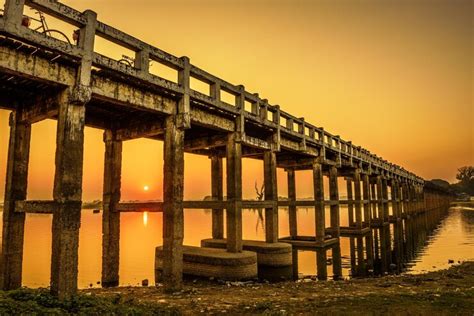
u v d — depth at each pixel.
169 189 13.66
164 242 13.52
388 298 10.39
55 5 9.74
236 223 18.36
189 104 14.21
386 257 28.25
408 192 61.12
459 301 9.64
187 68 14.26
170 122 13.98
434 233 45.03
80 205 10.19
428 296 10.44
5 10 8.67
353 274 21.88
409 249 32.44
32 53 9.59
